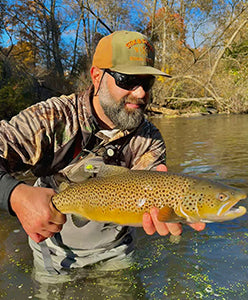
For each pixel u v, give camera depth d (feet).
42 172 2.81
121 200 2.18
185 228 4.13
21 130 2.54
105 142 2.82
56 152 2.72
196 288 2.80
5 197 2.13
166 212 2.07
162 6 23.91
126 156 2.93
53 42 26.66
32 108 2.69
